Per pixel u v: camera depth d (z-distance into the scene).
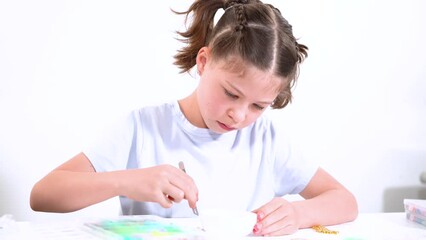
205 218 0.81
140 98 1.55
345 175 1.81
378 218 1.04
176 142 1.13
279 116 1.70
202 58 1.00
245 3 1.02
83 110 1.49
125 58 1.52
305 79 1.73
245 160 1.17
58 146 1.47
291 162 1.21
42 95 1.45
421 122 1.89
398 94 1.85
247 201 1.16
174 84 1.58
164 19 1.55
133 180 0.88
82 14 1.47
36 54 1.43
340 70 1.77
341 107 1.78
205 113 1.00
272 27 0.94
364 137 1.82
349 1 1.76
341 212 0.99
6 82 1.41
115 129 1.10
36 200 0.95
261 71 0.90
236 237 0.82
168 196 0.89
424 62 1.88
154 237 0.78
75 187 0.92
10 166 1.43
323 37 1.74
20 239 0.74
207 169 1.13
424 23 1.86
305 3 1.71
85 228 0.82
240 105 0.93
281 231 0.88
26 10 1.41
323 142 1.77
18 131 1.43
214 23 1.05
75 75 1.47
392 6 1.81
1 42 1.39
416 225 0.98
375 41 1.81
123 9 1.51
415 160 1.89
